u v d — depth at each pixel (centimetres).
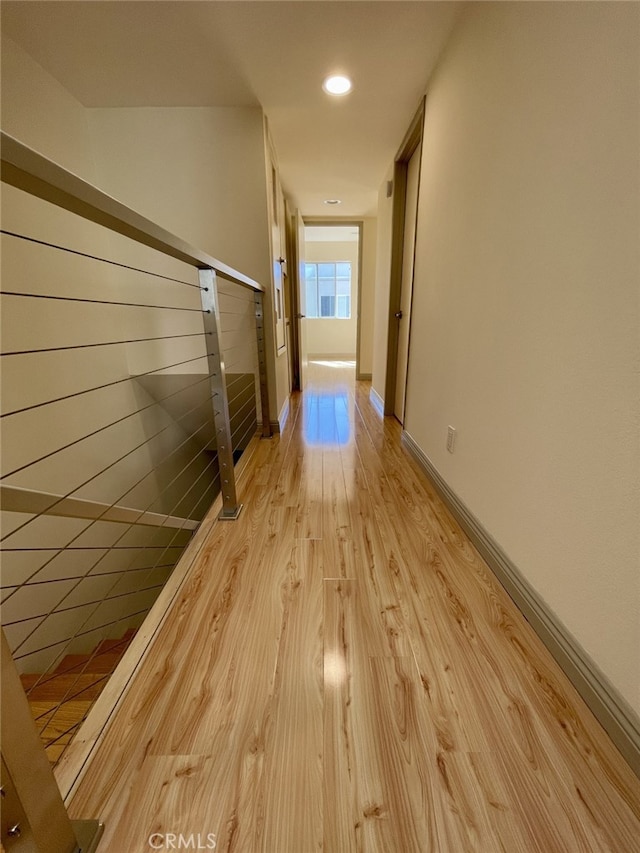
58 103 197
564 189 86
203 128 224
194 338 262
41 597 164
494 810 63
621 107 69
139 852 58
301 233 413
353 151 274
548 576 94
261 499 174
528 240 102
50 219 185
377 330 370
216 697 81
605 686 75
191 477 366
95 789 65
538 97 96
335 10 146
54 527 172
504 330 115
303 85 197
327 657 91
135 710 78
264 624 101
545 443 95
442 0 140
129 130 224
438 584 117
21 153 48
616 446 72
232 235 242
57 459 186
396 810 63
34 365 173
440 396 177
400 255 297
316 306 793
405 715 78
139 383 270
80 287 210
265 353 256
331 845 59
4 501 57
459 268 152
